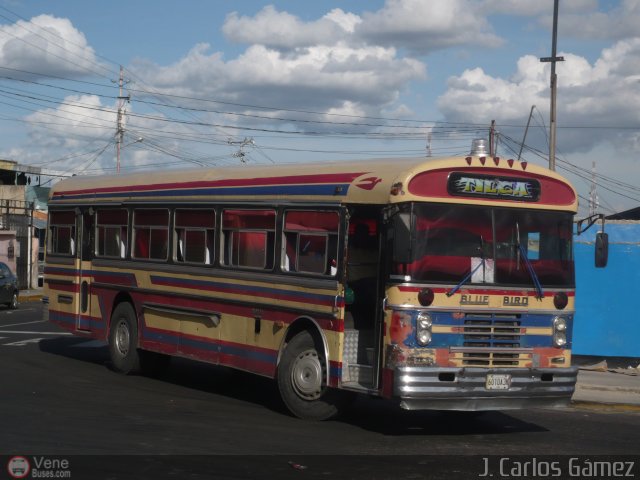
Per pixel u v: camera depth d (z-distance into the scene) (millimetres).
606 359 17609
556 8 25688
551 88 25938
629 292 17547
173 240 14055
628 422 11961
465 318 10234
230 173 13102
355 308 11016
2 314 29734
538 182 10891
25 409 11312
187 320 13648
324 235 11094
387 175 10352
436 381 9906
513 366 10453
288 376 11430
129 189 15336
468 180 10430
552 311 10766
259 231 12219
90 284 16234
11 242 41781
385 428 10977
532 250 10773
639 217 40250
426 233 10148
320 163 11656
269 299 11914
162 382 14562
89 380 14391
